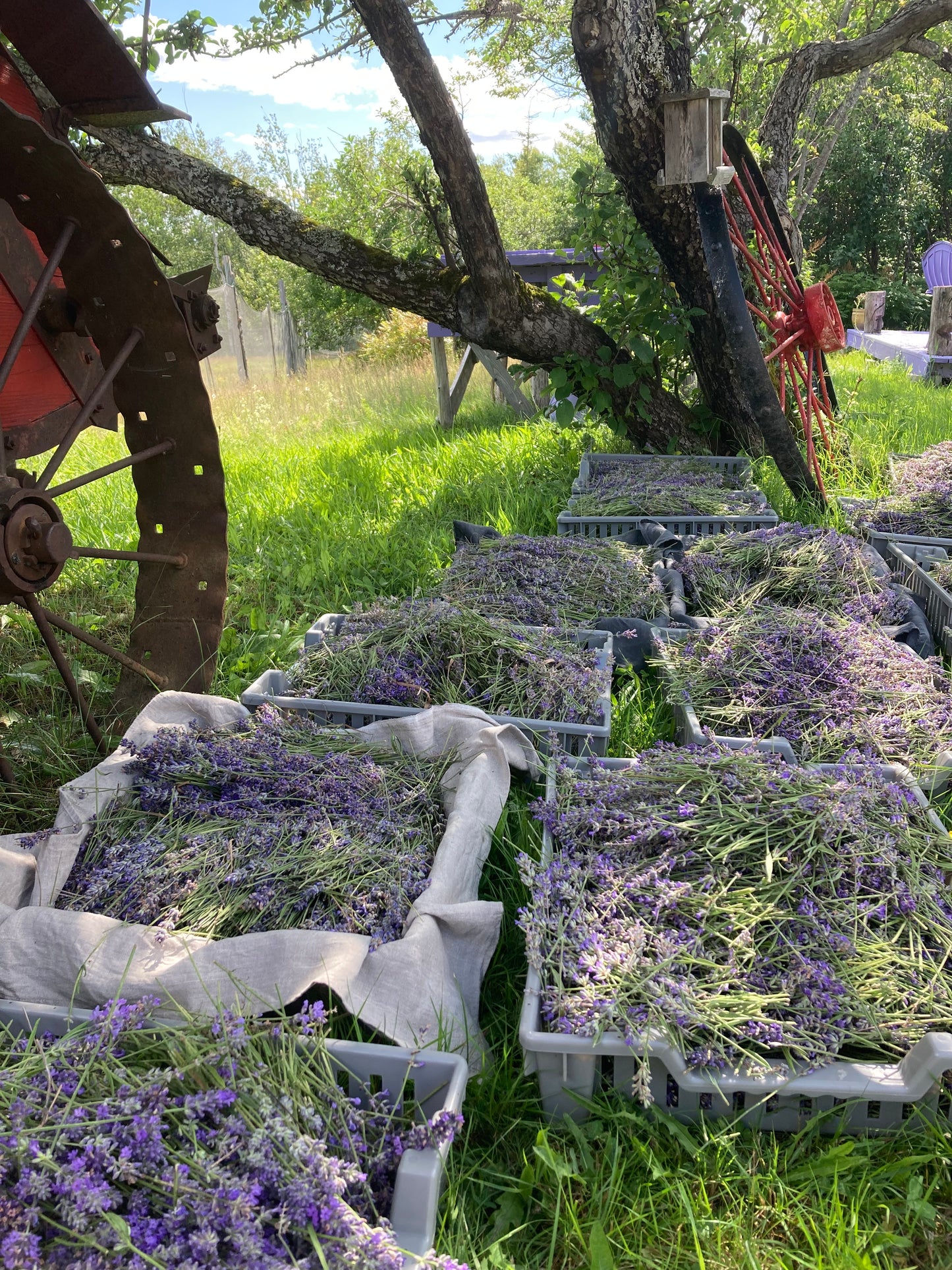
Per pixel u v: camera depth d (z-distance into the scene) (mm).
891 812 2271
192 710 2844
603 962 1815
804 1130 1764
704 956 1879
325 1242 1320
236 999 1736
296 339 17078
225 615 4285
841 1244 1556
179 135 26141
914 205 26375
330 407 11336
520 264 8594
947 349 11531
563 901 2025
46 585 2629
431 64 4707
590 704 2893
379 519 5789
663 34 5352
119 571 4891
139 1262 1252
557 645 3178
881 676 3004
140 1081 1563
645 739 3090
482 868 2312
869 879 2074
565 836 2262
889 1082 1675
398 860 2158
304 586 4773
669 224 5805
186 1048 1633
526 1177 1684
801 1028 1738
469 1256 1555
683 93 4844
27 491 2529
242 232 5867
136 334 2961
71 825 2340
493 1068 1864
